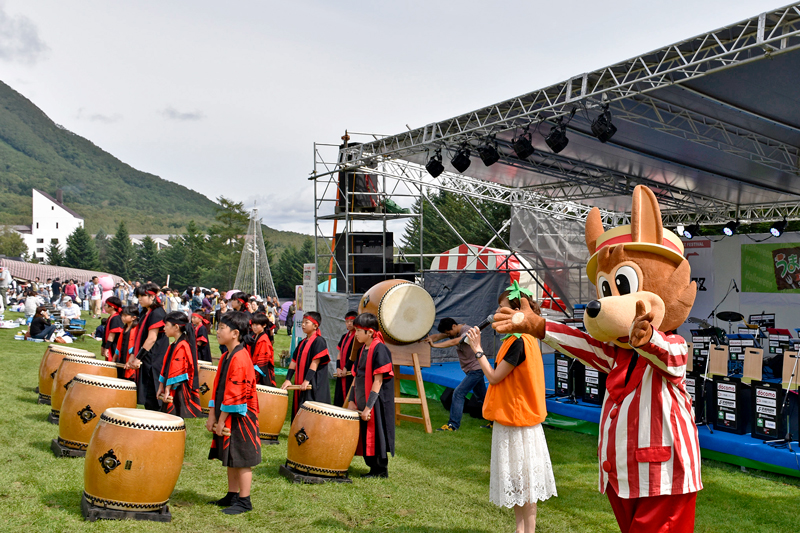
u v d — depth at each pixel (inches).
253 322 359.9
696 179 565.9
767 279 633.6
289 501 216.5
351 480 243.9
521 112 382.3
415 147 459.5
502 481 177.0
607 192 639.8
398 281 371.9
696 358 466.6
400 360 352.5
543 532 197.5
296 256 2790.4
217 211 2933.1
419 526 198.4
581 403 344.8
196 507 206.8
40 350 593.0
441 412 406.9
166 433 194.2
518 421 175.6
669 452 134.3
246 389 201.6
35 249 4859.7
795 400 267.4
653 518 134.2
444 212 1611.7
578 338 154.9
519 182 633.0
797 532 200.2
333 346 528.7
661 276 140.8
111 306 377.4
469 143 456.8
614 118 401.7
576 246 581.6
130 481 188.2
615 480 138.9
